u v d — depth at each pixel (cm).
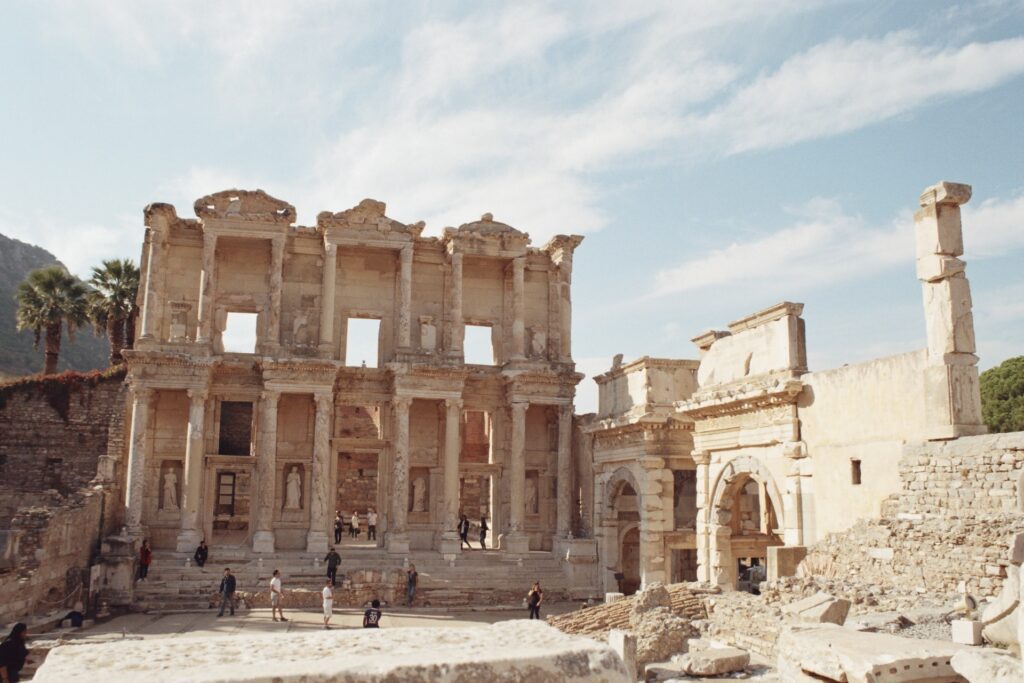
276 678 564
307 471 5369
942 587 2172
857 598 2278
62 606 3806
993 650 1295
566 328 5791
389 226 5472
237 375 5288
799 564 2703
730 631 2562
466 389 5638
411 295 5662
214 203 5300
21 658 1728
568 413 5538
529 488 5719
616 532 4662
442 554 5091
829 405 2792
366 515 6919
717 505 3409
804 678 1245
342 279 5606
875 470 2567
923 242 2412
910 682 1154
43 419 5769
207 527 5134
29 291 6994
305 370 5147
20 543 3581
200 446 4991
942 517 2245
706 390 3528
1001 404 5400
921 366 2420
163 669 603
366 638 693
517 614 4266
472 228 5600
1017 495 2048
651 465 4122
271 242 5431
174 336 5191
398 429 5231
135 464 4847
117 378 5919
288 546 5244
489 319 5816
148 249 5275
